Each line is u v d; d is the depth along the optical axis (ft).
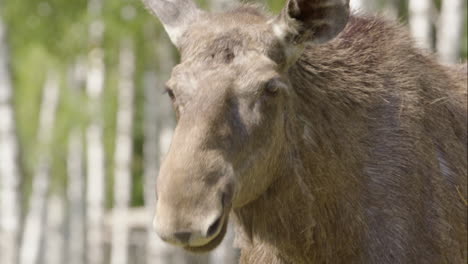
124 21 170.40
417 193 61.72
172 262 250.78
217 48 55.11
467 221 66.33
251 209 59.21
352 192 60.90
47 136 264.31
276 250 60.90
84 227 265.34
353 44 63.62
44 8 183.73
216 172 51.65
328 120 60.34
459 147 67.15
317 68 60.75
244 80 54.03
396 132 62.23
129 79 218.38
